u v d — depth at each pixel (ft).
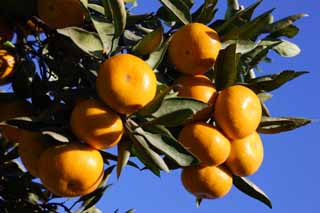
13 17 3.34
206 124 3.06
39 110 3.19
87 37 3.04
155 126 2.90
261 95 3.21
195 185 3.13
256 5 3.20
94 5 3.27
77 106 2.86
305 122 3.22
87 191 2.92
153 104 2.84
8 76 3.27
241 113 3.01
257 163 3.15
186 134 3.04
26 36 3.39
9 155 3.69
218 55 3.12
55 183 2.87
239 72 3.22
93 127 2.81
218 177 3.12
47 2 3.20
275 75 3.20
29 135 2.99
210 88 3.10
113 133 2.83
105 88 2.81
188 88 3.08
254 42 3.30
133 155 3.15
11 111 3.17
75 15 3.21
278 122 3.22
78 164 2.84
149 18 3.45
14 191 3.72
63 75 3.19
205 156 3.03
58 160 2.84
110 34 3.08
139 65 2.86
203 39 3.08
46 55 3.31
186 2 3.39
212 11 3.28
